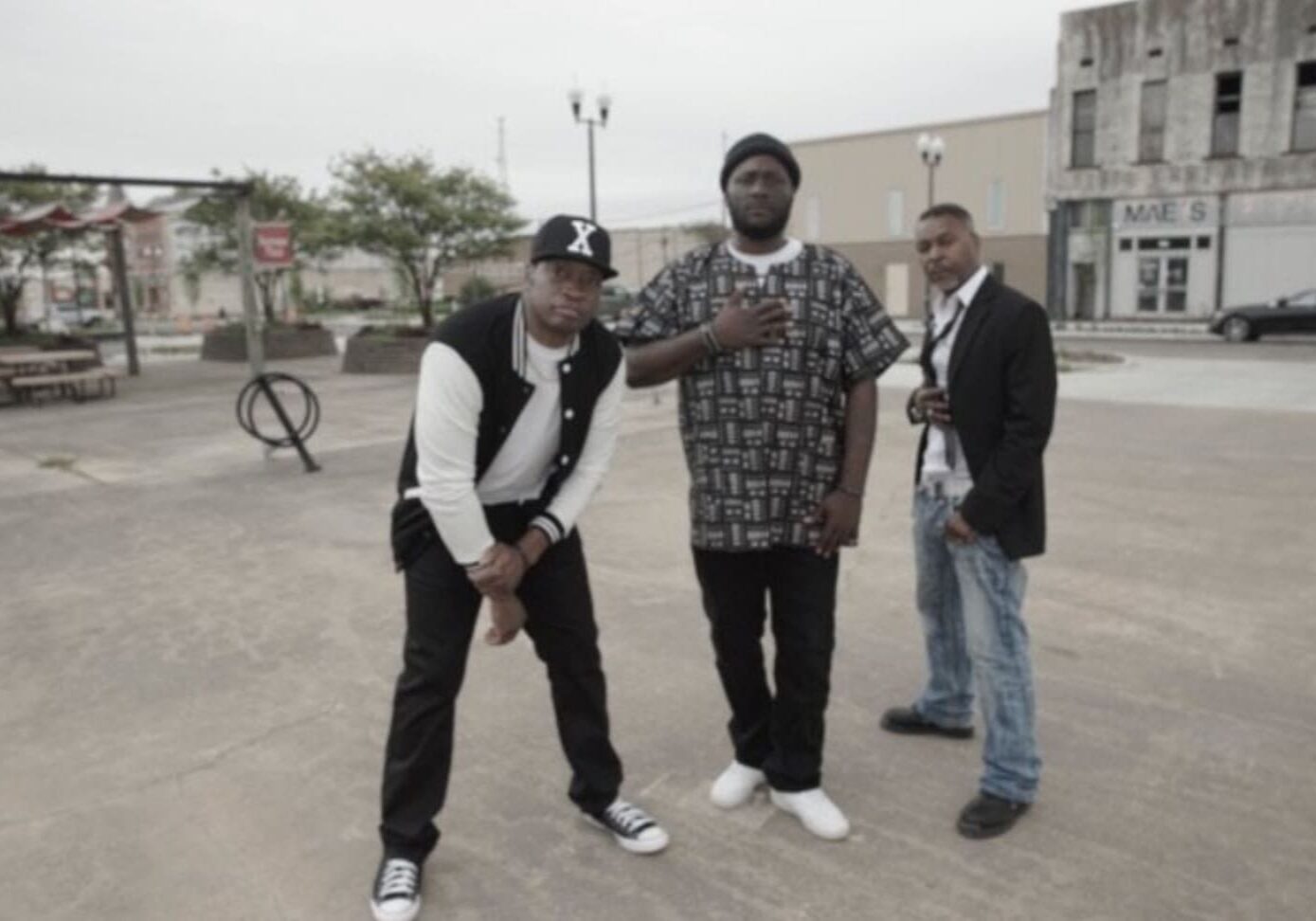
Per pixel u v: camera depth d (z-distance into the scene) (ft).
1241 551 18.74
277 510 23.84
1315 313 69.82
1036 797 9.96
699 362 9.13
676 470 27.89
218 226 76.54
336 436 34.76
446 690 8.73
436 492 8.05
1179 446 29.86
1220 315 73.36
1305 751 10.96
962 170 109.50
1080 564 18.03
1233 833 9.41
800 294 9.03
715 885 8.86
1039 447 9.03
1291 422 34.17
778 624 9.55
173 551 20.35
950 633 11.14
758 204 8.94
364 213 59.93
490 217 60.44
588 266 7.97
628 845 9.37
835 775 10.71
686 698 12.75
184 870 9.27
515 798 10.44
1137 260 92.84
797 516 9.21
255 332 33.96
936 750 11.22
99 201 67.46
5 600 17.35
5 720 12.50
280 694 13.17
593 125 78.28
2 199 65.92
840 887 8.77
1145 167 90.74
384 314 149.38
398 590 17.44
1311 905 8.32
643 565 18.58
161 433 36.81
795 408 9.03
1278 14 82.48
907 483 25.45
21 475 29.19
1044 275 106.32
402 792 8.77
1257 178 85.46
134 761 11.38
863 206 116.88
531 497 8.97
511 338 8.11
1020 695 9.49
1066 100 94.27
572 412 8.56
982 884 8.74
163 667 14.15
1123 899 8.45
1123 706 12.17
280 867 9.29
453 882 9.00
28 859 9.46
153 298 173.06
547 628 9.24
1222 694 12.48
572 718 9.47
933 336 9.89
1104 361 57.47
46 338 65.92
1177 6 87.04
